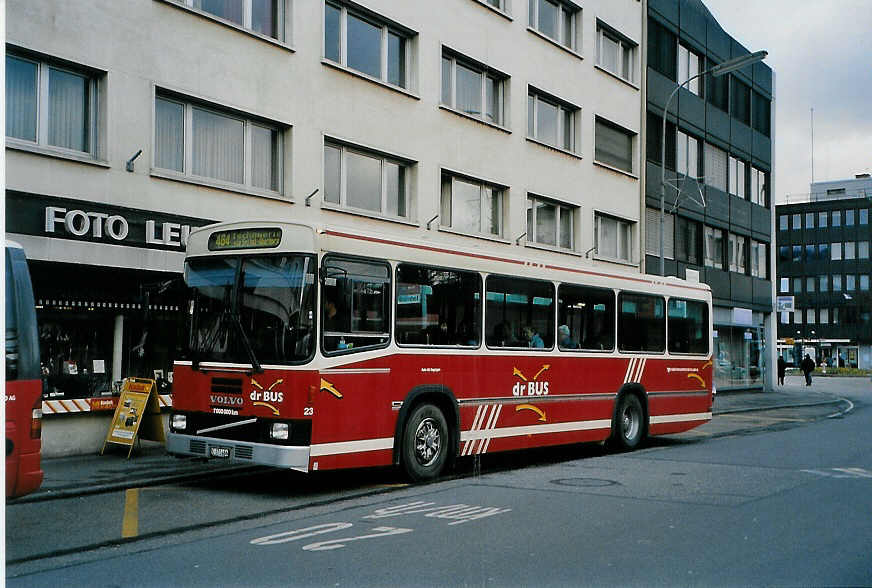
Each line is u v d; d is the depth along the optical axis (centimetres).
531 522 823
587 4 2680
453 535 762
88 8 1316
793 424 2222
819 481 1116
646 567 648
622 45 2938
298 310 959
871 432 1958
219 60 1519
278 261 984
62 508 902
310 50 1703
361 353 1009
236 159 1584
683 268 3275
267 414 958
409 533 771
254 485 1066
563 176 2539
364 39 1881
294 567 647
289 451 936
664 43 3166
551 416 1327
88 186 1306
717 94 3597
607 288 1477
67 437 1284
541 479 1130
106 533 774
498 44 2275
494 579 612
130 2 1377
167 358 1441
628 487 1058
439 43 2062
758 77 4006
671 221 3209
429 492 1012
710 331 1783
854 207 9169
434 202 2030
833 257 9262
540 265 1325
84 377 1320
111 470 1144
